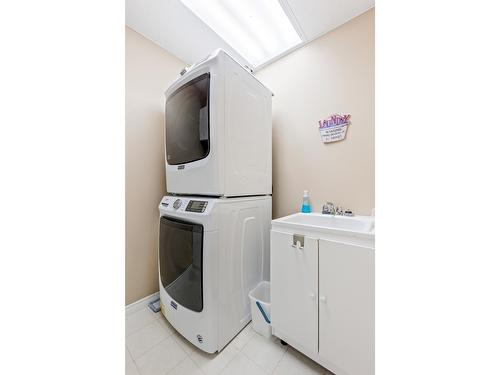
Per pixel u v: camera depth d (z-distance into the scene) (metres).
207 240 1.06
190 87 1.27
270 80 1.84
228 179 1.19
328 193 1.48
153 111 1.67
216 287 1.09
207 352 1.08
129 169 1.52
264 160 1.54
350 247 0.85
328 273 0.93
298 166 1.65
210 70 1.14
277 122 1.79
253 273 1.40
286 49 1.69
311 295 0.99
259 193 1.48
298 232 1.05
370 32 1.29
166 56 1.76
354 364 0.85
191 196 1.33
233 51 1.75
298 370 1.00
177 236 1.25
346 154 1.39
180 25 1.49
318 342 0.97
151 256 1.65
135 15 1.40
